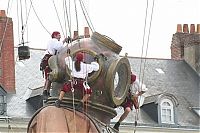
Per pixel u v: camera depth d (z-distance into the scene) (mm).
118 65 17469
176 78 56438
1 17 49531
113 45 17781
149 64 56781
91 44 17609
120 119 18359
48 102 17562
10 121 46562
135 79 18344
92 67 17281
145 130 50094
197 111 53344
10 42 49844
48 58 18047
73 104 17141
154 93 53906
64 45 18141
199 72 57062
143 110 51094
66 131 16812
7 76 49375
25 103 48250
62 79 17406
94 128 17109
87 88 17203
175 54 59219
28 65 51812
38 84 50094
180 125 51688
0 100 47812
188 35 59219
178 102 53844
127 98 18312
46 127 16797
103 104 17484
